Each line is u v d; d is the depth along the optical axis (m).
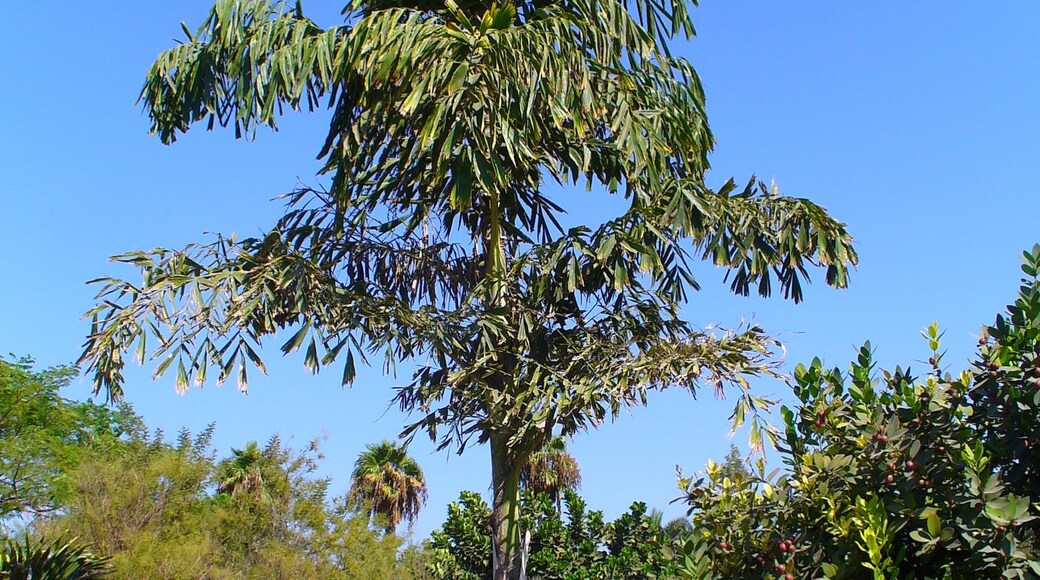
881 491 4.36
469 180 8.02
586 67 8.67
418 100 7.98
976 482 3.91
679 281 9.66
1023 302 4.60
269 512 15.86
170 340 8.32
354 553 16.06
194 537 14.66
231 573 14.82
